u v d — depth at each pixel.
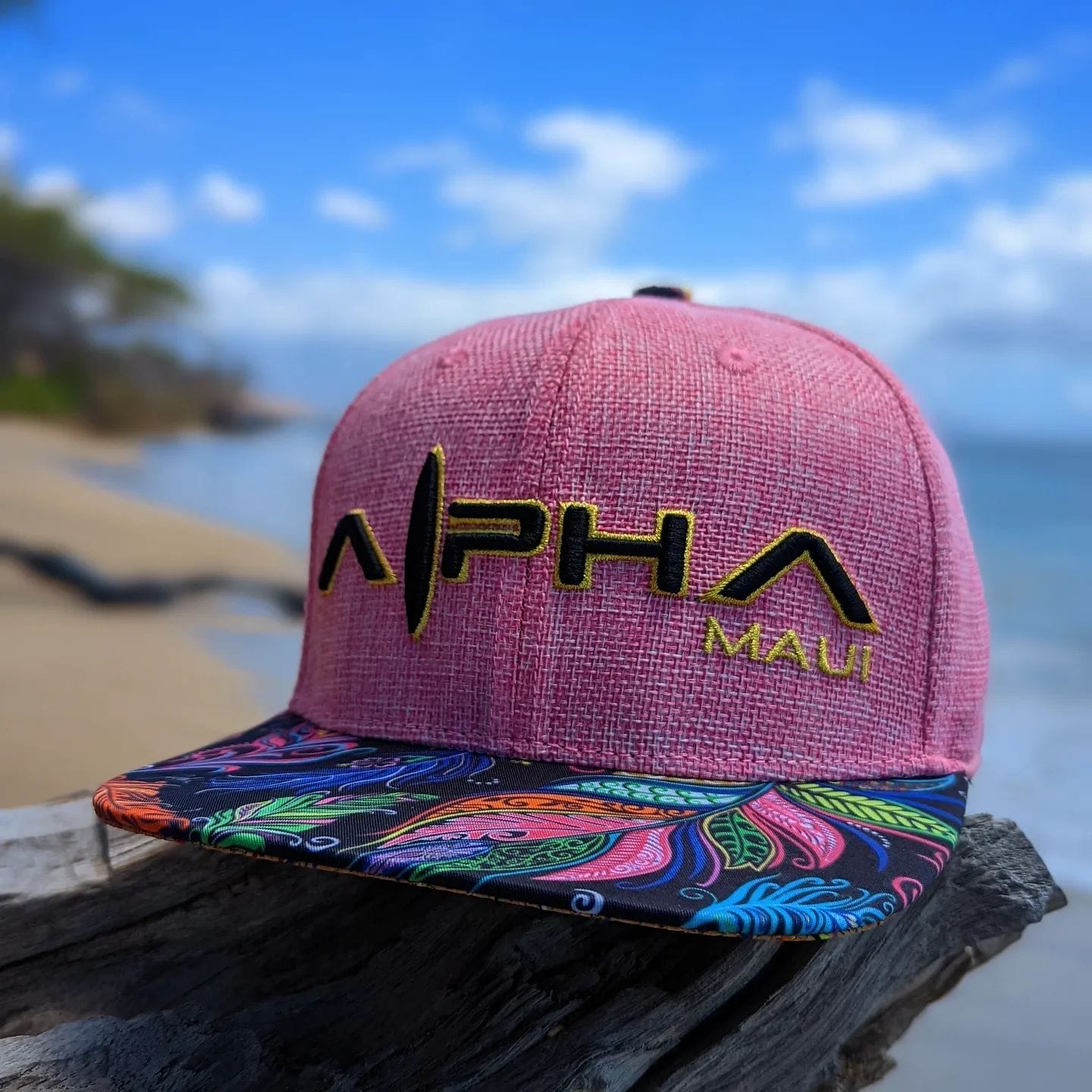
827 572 0.29
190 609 1.55
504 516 0.29
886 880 0.24
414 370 0.33
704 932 0.22
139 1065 0.29
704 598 0.28
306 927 0.33
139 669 1.17
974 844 0.33
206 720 0.99
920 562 0.30
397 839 0.23
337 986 0.31
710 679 0.28
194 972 0.32
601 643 0.28
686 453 0.29
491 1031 0.29
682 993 0.29
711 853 0.24
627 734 0.28
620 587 0.28
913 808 0.28
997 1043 0.58
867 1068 0.35
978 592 0.34
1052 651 1.50
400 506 0.31
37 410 3.89
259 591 1.66
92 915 0.32
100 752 0.86
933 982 0.35
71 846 0.32
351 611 0.31
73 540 1.78
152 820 0.24
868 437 0.30
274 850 0.23
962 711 0.32
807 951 0.30
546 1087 0.28
